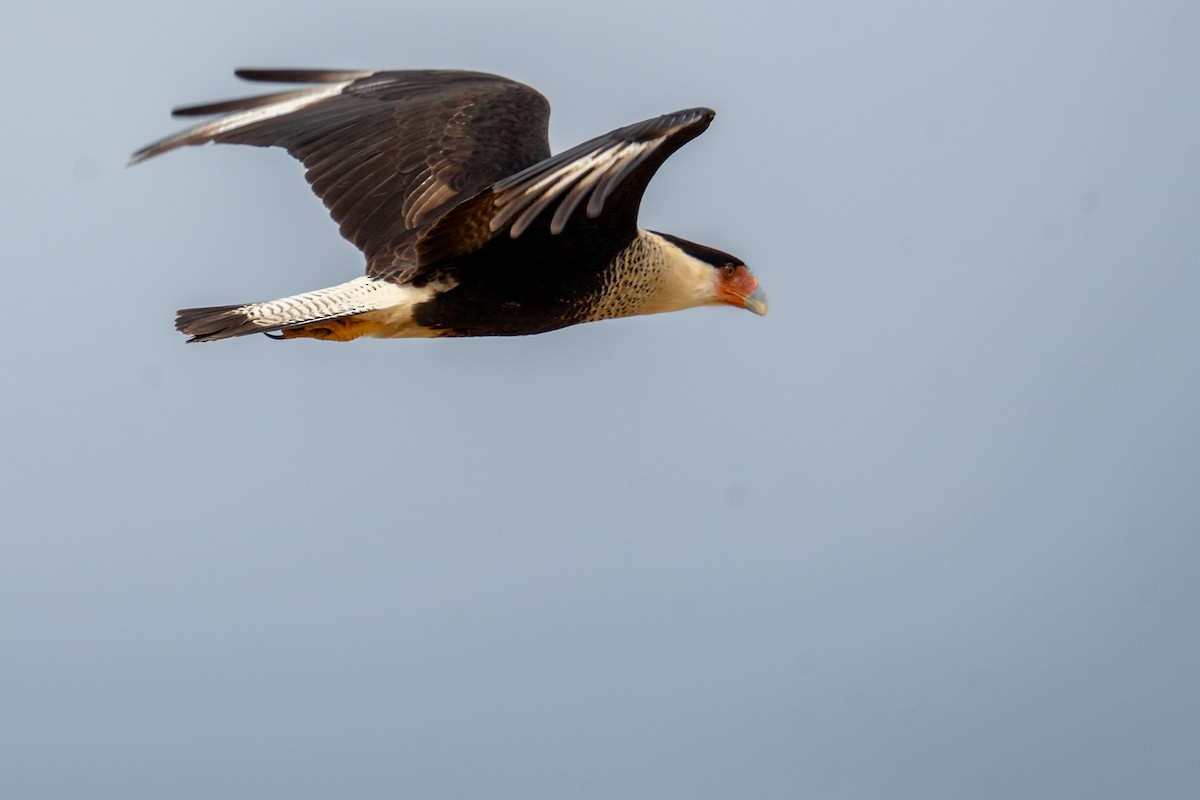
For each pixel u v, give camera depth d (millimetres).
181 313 11375
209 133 12727
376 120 12570
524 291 11594
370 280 11586
